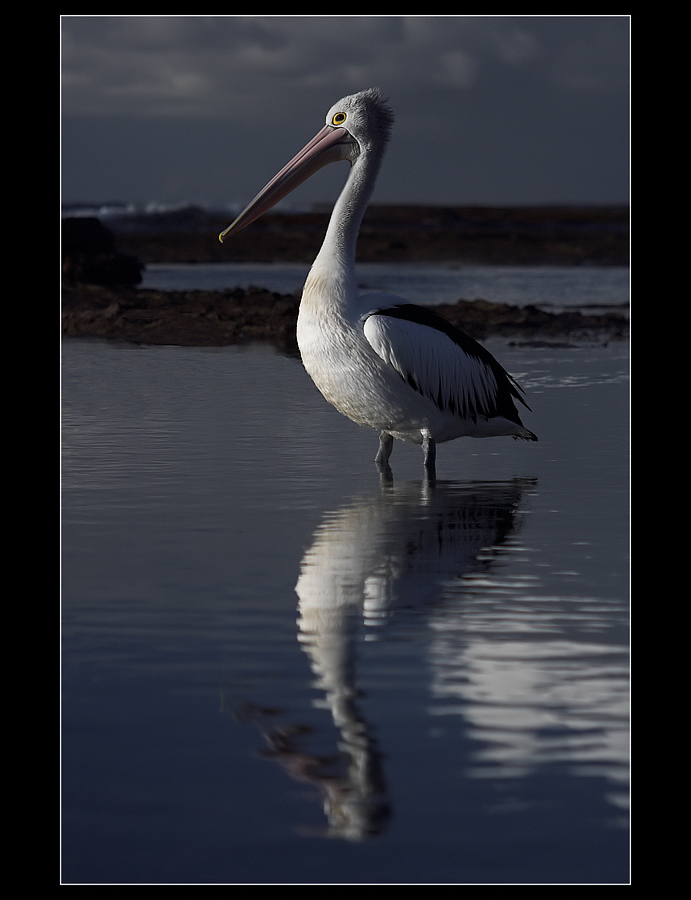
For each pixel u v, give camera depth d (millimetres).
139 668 5516
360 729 4742
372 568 7488
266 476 10906
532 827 3926
